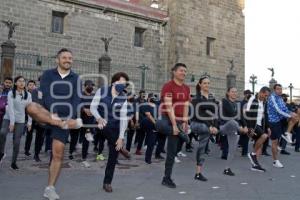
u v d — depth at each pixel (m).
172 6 31.58
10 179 7.52
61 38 25.62
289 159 12.02
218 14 33.97
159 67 31.23
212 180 8.05
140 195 6.41
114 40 28.45
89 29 27.11
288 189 7.24
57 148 5.73
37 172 8.38
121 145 6.66
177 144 7.30
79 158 10.73
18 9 23.72
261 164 10.73
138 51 29.91
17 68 22.89
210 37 33.19
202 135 8.00
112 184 7.33
